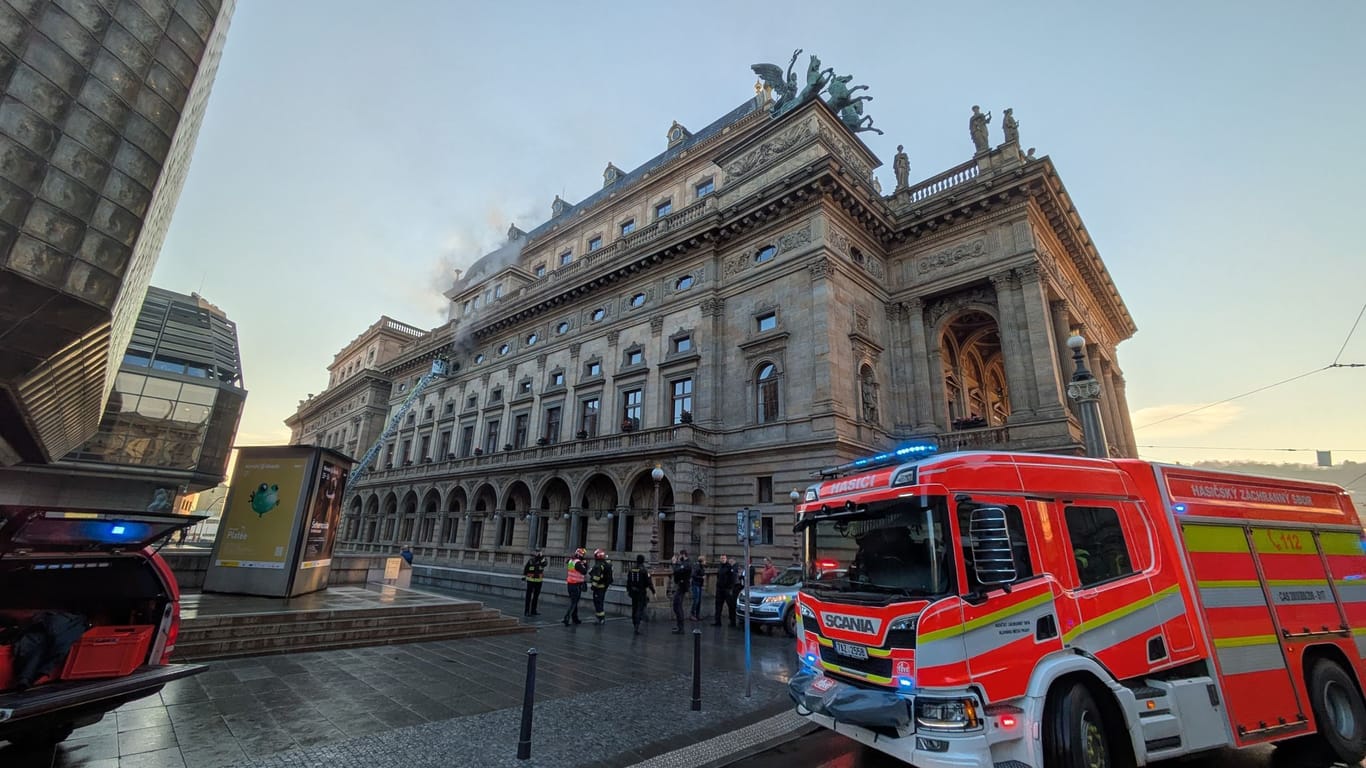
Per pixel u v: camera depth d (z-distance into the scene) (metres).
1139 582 6.92
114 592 7.12
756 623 17.94
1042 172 26.91
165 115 8.43
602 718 8.50
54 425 12.19
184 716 7.76
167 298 60.62
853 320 28.27
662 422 31.33
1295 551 8.45
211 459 53.44
